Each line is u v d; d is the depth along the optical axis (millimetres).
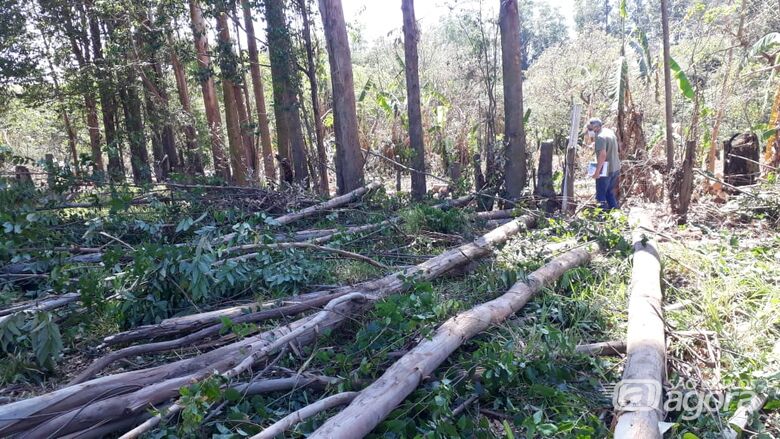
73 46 14805
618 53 17688
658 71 14352
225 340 4074
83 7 14367
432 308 4023
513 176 9094
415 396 3277
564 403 3246
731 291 4523
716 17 13391
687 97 11406
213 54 12023
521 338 3979
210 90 14367
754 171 8586
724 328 4105
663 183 8914
